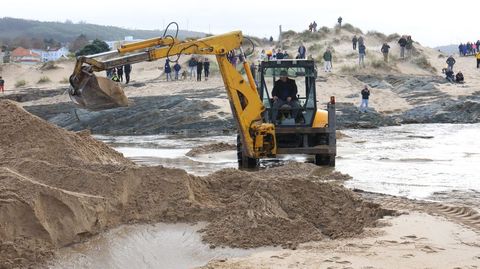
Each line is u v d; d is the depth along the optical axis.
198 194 10.38
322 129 16.69
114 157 12.22
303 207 10.10
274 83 17.16
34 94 41.16
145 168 10.23
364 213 9.96
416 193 12.78
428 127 29.59
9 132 11.18
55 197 8.59
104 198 9.33
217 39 15.17
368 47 53.94
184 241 8.94
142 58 13.92
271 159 18.52
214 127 29.08
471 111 32.19
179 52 14.58
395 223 9.44
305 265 7.55
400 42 48.69
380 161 17.81
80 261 8.16
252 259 7.91
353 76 41.62
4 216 8.01
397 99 35.88
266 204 9.71
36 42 175.75
